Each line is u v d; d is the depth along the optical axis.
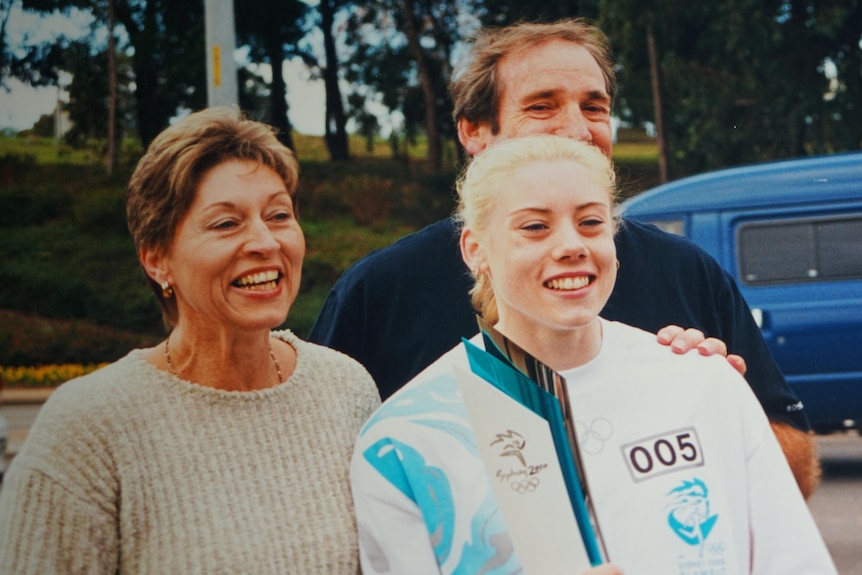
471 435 2.22
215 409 2.43
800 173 9.68
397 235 33.34
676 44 30.45
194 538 2.33
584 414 2.23
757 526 2.22
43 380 23.64
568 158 2.27
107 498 2.31
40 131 38.03
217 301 2.40
